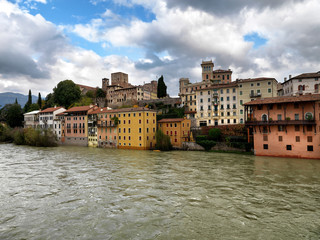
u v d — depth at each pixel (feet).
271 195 73.20
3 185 87.81
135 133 213.66
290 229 50.93
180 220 55.98
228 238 47.26
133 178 96.73
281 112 151.53
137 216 58.59
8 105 392.06
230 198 70.95
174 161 139.33
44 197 73.82
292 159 140.36
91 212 61.46
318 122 139.03
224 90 235.61
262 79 217.56
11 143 299.58
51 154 179.01
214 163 130.72
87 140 252.21
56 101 359.87
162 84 335.67
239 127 187.52
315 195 72.64
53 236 48.80
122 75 433.07
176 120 212.84
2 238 47.91
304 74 216.74
